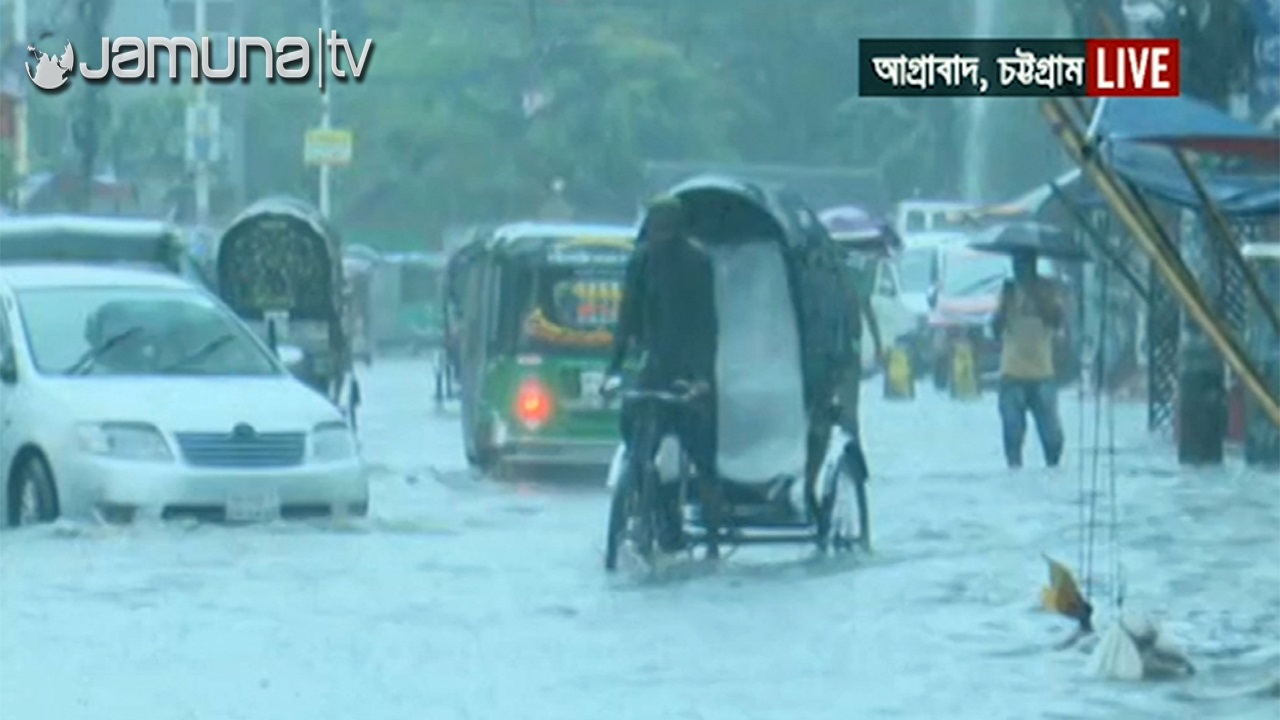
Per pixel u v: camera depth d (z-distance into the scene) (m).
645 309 53.91
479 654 42.38
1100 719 36.41
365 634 44.56
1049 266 138.38
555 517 67.25
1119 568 53.81
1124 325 125.94
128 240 85.81
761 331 55.09
